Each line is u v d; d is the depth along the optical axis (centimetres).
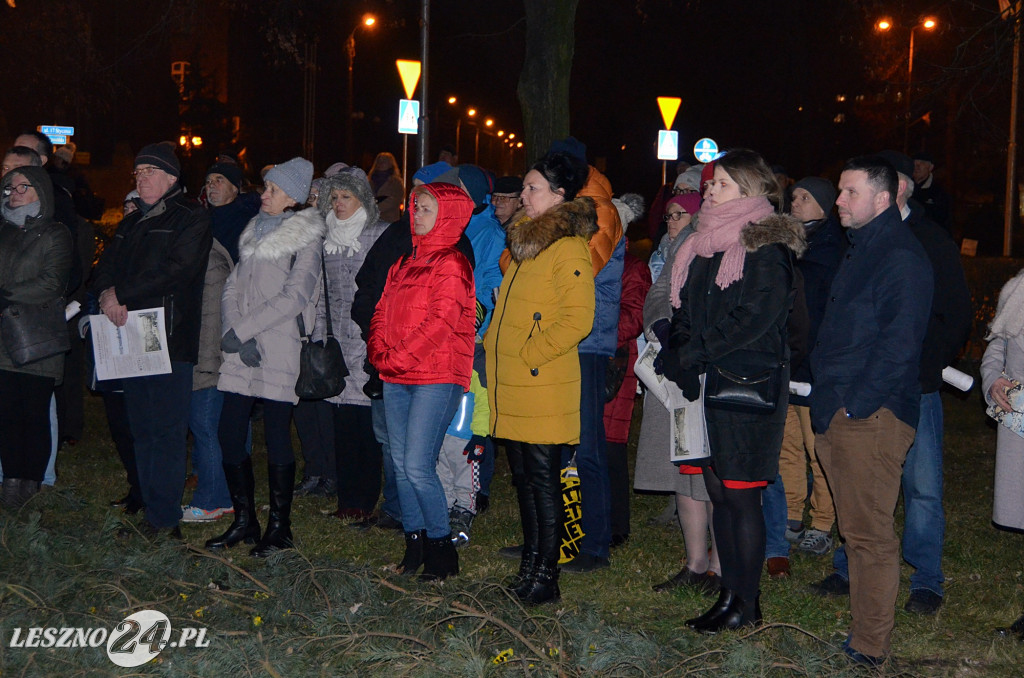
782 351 428
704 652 394
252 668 373
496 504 703
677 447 453
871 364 409
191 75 4134
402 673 375
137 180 566
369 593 441
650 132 3716
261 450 835
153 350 552
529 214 486
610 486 577
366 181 612
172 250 553
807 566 577
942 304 488
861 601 421
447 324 483
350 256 604
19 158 623
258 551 548
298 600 436
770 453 433
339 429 633
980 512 705
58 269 608
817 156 3278
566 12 1014
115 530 533
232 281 561
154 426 567
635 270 584
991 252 3056
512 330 475
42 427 623
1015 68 1279
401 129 1148
